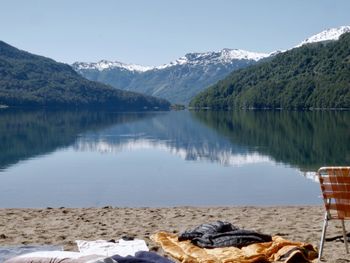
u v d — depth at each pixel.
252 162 23.75
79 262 5.02
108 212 10.23
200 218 9.47
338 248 6.82
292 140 35.12
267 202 14.13
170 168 22.05
